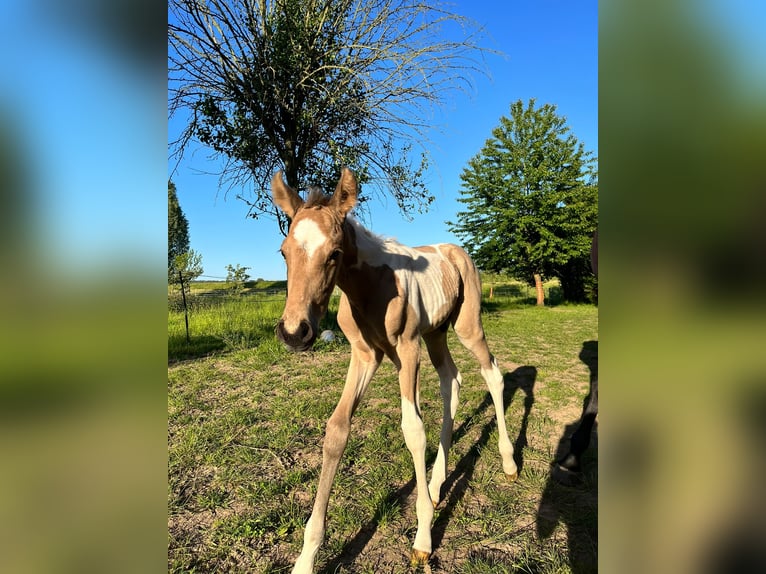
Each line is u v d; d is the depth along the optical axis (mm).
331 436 2180
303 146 8453
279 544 2363
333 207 2145
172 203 8414
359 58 8211
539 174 19094
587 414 3088
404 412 2398
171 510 2652
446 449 2824
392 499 2770
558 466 3135
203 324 9102
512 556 2240
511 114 20422
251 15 7301
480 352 3281
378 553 2293
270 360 6512
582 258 19531
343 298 2488
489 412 4340
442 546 2340
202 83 7578
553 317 14211
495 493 2811
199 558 2236
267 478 3020
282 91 7695
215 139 7516
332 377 5613
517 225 19641
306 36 7406
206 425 3932
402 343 2465
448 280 3037
